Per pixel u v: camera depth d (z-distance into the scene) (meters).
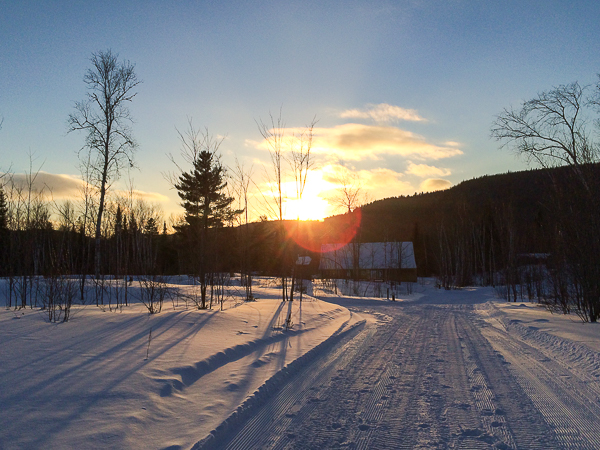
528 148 19.59
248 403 5.66
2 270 19.31
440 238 57.31
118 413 4.76
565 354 9.24
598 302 13.62
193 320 10.45
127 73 23.39
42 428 4.23
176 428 4.66
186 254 28.25
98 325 9.02
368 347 10.54
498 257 62.09
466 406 5.93
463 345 10.87
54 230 21.50
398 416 5.53
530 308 20.38
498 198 72.81
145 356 6.96
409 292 44.03
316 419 5.39
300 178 19.80
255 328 10.87
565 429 5.05
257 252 53.62
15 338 7.47
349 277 61.12
